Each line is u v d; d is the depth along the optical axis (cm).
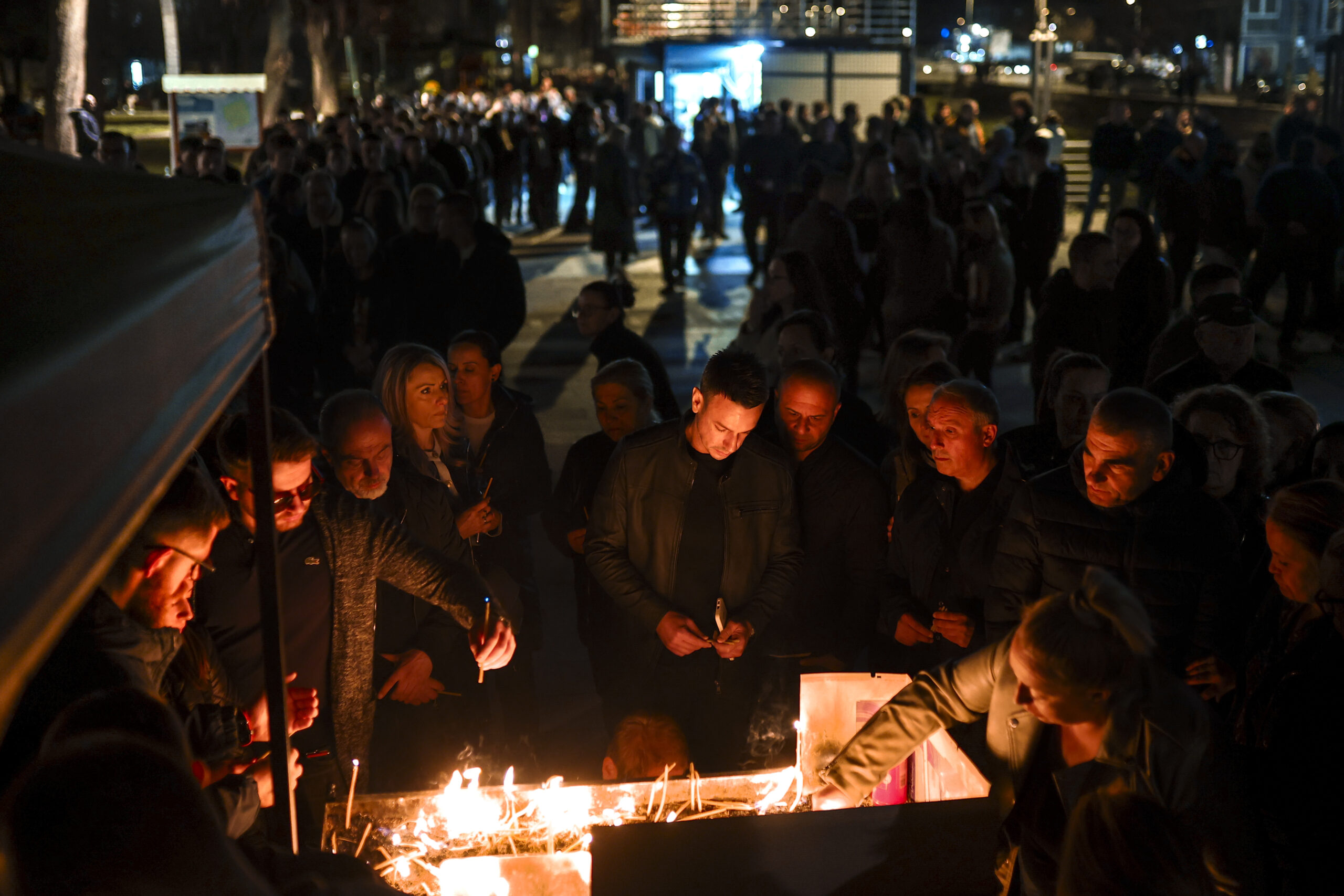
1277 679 237
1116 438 265
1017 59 6091
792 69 2380
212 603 266
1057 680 171
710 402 294
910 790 231
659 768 252
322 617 284
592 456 385
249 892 119
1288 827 219
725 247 1722
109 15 4897
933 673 210
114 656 186
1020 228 1065
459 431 379
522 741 401
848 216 986
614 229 1380
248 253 159
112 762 115
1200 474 282
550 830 208
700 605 326
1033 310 1155
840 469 340
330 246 902
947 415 310
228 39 5097
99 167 139
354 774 229
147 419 113
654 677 330
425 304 773
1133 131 1605
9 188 114
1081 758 183
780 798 222
